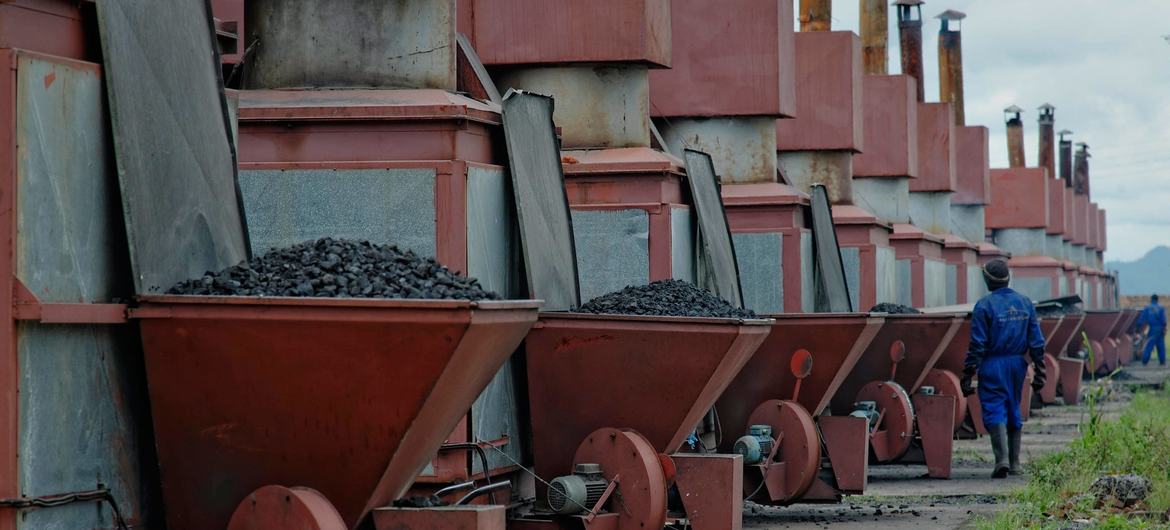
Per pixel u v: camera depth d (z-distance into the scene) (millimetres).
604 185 15656
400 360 7727
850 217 25266
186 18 8719
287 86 11852
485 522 8305
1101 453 18094
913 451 19266
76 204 7441
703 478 12031
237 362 7789
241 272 8156
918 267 31062
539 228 12062
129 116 7816
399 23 11844
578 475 11180
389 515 8281
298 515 7707
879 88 31156
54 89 7289
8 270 6969
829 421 15367
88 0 7625
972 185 44406
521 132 12094
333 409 7840
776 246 20797
